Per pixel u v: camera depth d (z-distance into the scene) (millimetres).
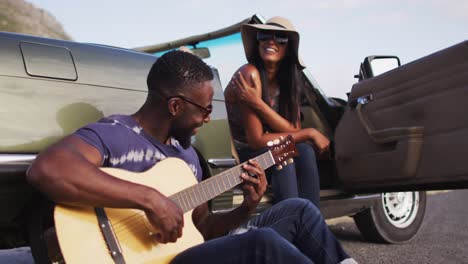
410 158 3334
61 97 2221
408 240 4473
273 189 3303
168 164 1996
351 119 3766
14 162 2041
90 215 1730
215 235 2217
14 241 2119
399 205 4461
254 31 3539
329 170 3988
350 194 4027
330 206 3887
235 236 1785
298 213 2115
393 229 4371
